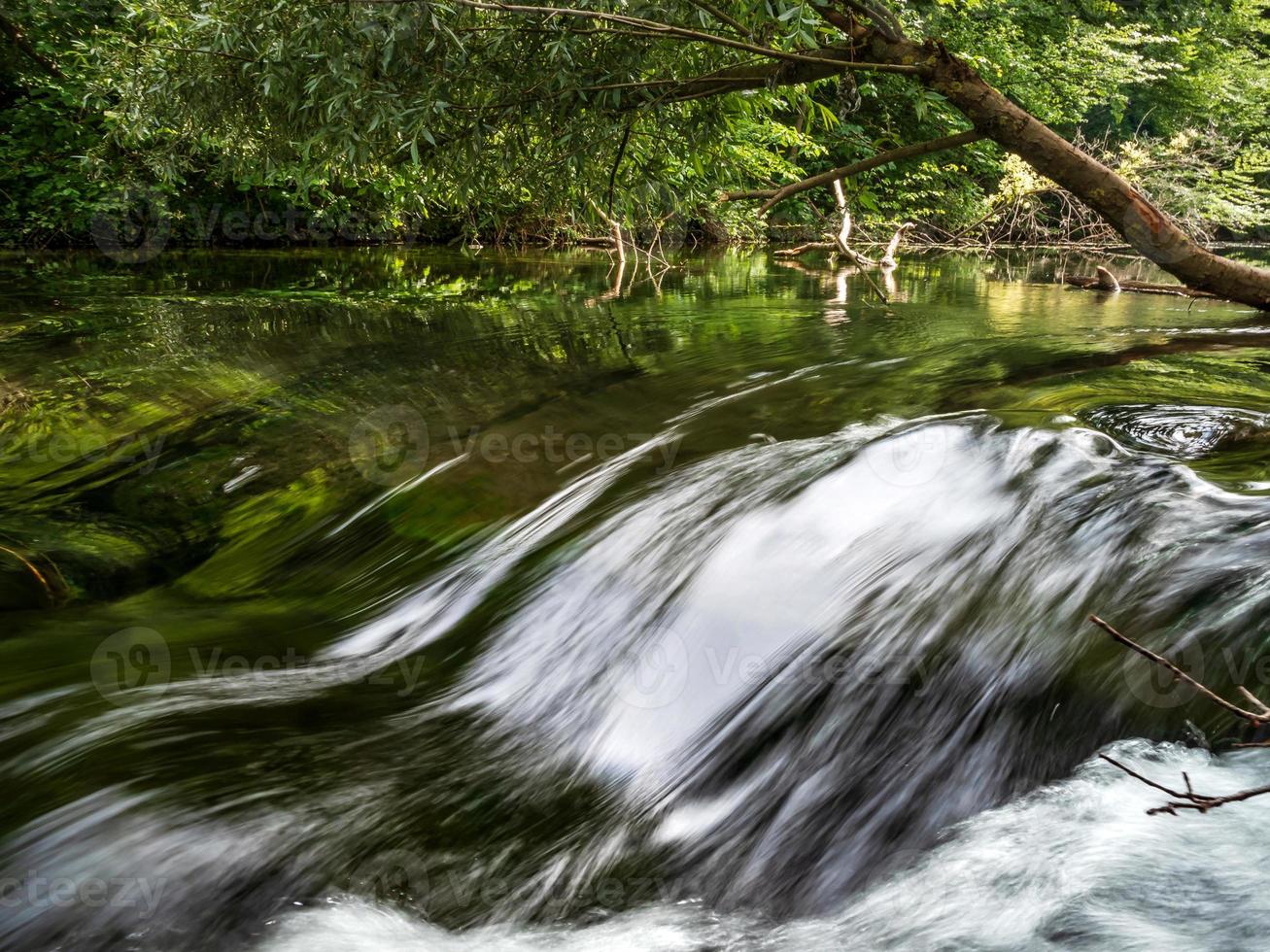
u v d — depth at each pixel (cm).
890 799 222
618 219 999
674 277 946
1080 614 239
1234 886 179
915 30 1045
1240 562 236
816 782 229
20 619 294
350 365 512
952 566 265
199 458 398
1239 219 1625
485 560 321
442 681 272
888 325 606
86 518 353
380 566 332
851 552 281
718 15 405
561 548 314
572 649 274
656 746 245
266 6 444
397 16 407
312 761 233
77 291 725
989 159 1623
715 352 530
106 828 204
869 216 1461
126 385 472
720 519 304
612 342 566
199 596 318
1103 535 260
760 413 408
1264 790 147
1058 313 664
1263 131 2044
